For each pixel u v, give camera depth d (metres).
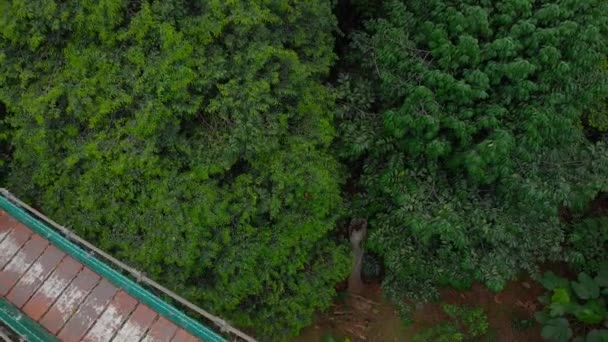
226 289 8.27
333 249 9.06
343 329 10.41
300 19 8.80
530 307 10.55
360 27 10.67
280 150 8.20
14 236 8.49
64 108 8.05
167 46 7.36
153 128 7.37
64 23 7.50
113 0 7.24
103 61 7.63
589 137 9.91
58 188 8.29
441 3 8.12
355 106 9.26
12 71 8.11
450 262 8.68
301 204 8.38
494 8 7.96
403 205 8.26
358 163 10.09
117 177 7.84
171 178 7.79
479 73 7.41
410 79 8.28
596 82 7.53
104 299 7.88
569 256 8.87
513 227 8.14
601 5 7.63
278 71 8.22
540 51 7.38
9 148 9.20
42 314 7.83
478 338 10.20
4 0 7.60
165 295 8.02
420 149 8.11
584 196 7.99
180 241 7.71
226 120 7.66
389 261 8.80
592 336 8.88
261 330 9.02
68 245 8.03
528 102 7.76
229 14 7.66
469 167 7.49
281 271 8.55
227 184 8.27
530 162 7.95
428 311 10.55
